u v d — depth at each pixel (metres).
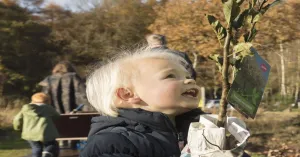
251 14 1.53
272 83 16.84
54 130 6.71
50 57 29.03
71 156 6.86
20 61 27.98
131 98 1.71
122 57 1.81
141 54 1.79
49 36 29.36
